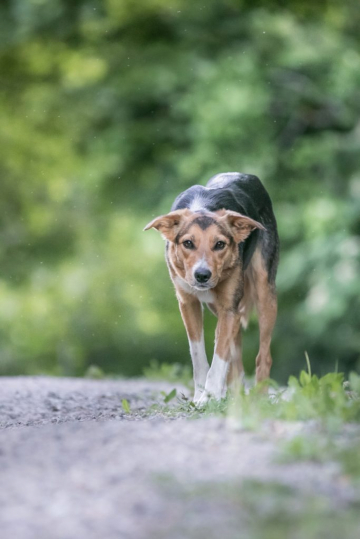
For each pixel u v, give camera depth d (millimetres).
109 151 20406
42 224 23125
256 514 3779
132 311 22750
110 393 8672
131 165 20953
